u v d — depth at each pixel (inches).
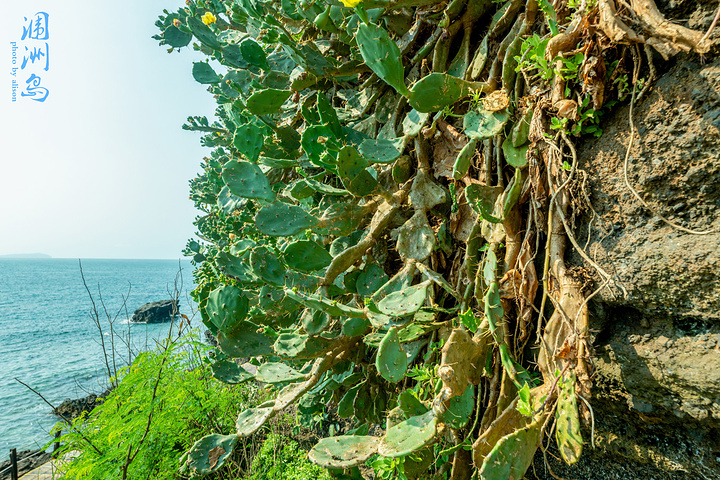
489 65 68.7
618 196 44.2
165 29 125.8
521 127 53.7
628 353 46.1
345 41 84.4
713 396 38.8
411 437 46.9
